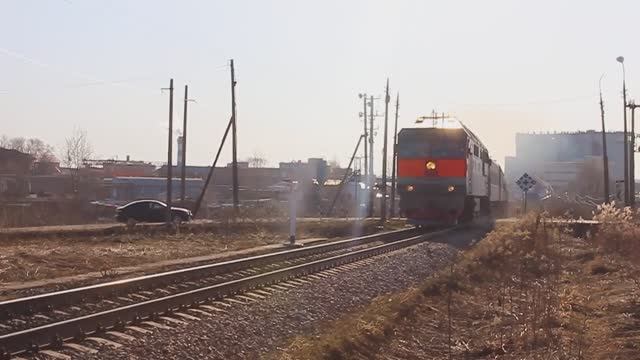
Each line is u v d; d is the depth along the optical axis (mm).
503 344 11836
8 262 20125
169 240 31625
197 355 9945
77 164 84812
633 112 50938
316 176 116062
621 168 142250
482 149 40812
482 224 39781
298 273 18188
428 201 33906
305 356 10023
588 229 33781
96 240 29578
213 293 14164
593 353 10609
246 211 46531
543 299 14867
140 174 108812
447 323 14086
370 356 11008
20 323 11242
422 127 34375
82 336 10109
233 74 48250
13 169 95250
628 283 17859
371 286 17891
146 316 11836
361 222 44938
